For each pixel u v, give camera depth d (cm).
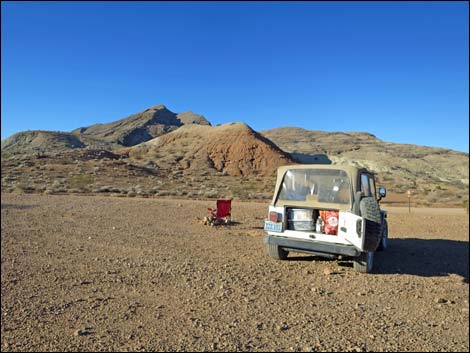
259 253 898
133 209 1831
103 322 471
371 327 474
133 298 560
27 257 801
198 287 614
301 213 763
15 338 425
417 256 930
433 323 495
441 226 1543
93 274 682
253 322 477
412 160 9912
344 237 704
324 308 538
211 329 454
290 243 753
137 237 1077
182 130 9256
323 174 749
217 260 810
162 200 2558
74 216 1507
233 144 7769
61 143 13738
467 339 445
